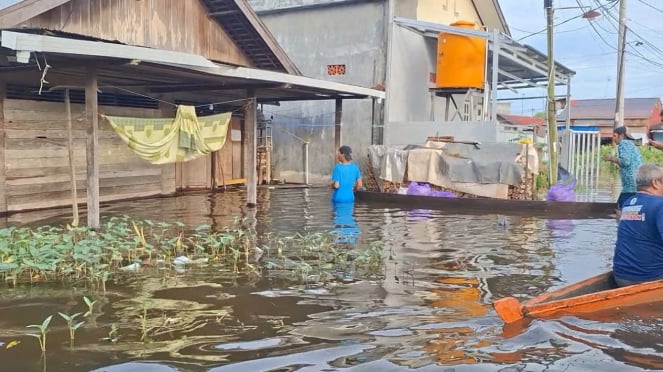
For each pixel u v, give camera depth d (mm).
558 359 4043
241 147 17531
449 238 9062
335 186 12609
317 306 5434
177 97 14852
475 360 4051
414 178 14297
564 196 12719
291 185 18281
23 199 11031
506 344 4355
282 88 12641
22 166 10969
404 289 6062
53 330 4680
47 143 11453
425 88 19828
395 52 17953
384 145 16625
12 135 10758
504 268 7066
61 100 11773
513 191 13406
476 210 12367
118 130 9773
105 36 9656
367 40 18094
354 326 4852
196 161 15836
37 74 10219
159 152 10461
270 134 19172
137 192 13805
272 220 10633
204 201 13438
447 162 13938
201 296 5723
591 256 7789
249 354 4207
